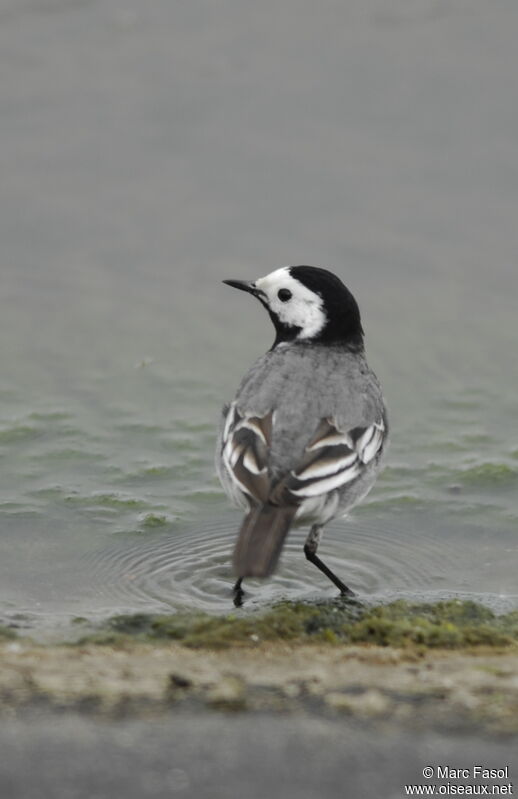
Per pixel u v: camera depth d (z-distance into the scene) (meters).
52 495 13.36
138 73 22.08
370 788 6.91
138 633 10.13
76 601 11.15
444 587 11.63
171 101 21.50
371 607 10.85
